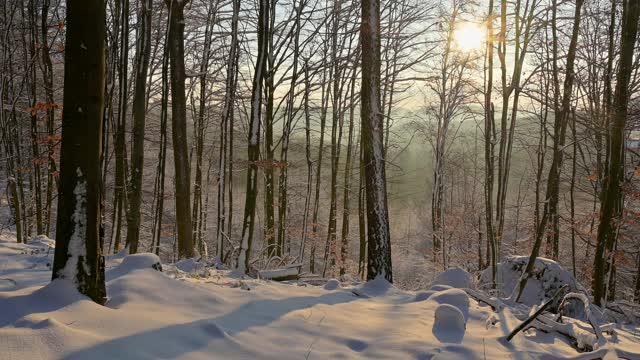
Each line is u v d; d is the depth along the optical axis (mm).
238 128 23875
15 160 14500
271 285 7848
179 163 12312
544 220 9469
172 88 12234
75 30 5230
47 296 5023
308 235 20797
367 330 5559
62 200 5254
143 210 23516
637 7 10172
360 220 19016
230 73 13766
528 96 15703
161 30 17797
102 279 5438
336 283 8398
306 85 17984
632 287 20016
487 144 12625
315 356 4652
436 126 24359
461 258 22109
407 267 27484
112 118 14414
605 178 12867
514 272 10477
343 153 28953
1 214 19938
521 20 12906
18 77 17578
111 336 4379
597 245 10883
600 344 4992
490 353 4957
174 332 4695
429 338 5324
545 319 6242
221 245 11078
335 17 18125
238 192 34094
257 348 4676
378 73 9250
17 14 16453
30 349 3926
